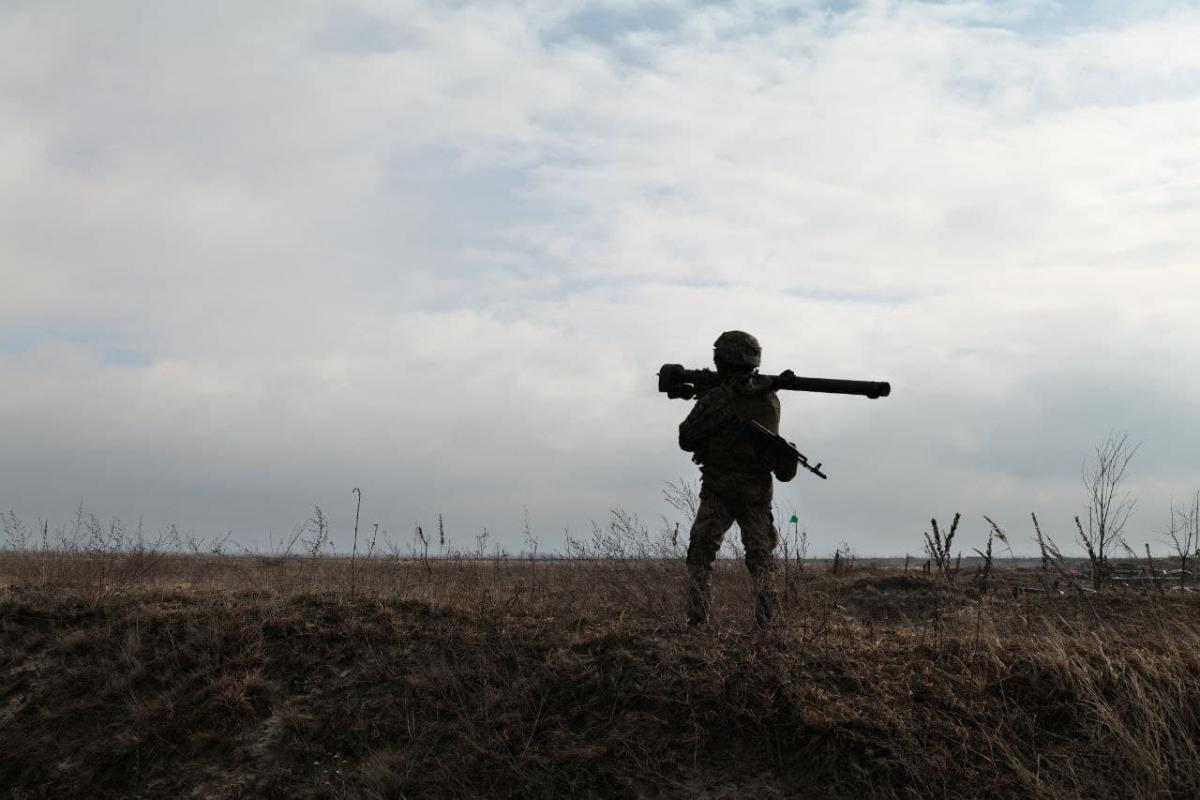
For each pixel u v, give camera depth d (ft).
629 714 24.09
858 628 27.89
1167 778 21.08
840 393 27.02
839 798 21.44
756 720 23.09
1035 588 36.47
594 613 29.94
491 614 29.17
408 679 26.13
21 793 24.35
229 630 28.71
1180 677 23.50
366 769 23.72
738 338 27.71
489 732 24.17
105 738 25.61
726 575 32.96
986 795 21.09
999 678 23.99
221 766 24.49
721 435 27.22
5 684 27.53
